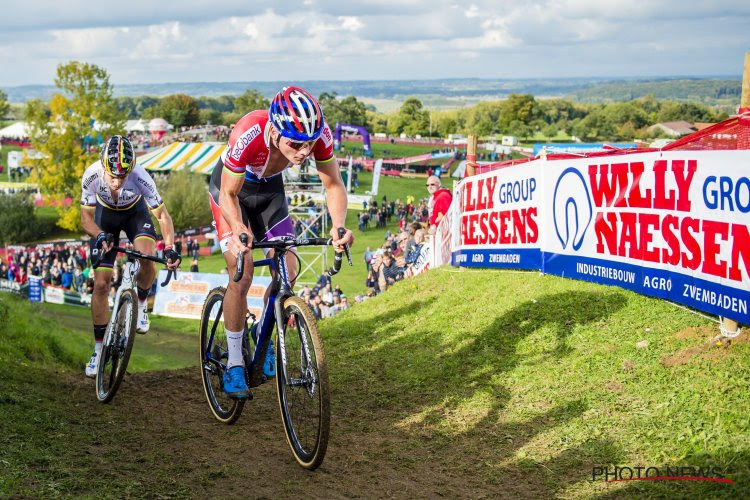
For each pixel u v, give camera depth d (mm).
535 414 4391
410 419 4656
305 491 3473
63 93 45062
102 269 5270
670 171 5055
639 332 5109
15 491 3076
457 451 4059
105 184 5223
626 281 5723
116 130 45281
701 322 4902
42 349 7273
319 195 23766
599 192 6043
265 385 5434
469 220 8812
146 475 3520
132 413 4770
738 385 3941
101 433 4207
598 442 3842
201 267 30438
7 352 6395
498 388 4938
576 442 3910
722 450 3420
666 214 5121
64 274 24547
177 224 42156
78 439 4020
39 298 21891
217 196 4227
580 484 3445
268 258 4234
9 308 8383
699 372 4246
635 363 4664
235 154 3818
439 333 6438
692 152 4789
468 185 8805
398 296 8234
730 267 4422
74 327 15070
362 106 129125
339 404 5078
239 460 3881
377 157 77062
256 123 3830
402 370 5691
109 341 5090
